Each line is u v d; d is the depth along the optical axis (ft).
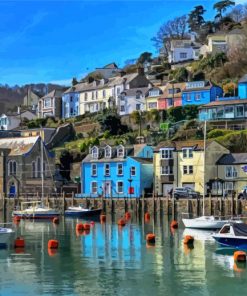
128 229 240.53
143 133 428.56
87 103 570.05
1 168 398.21
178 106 441.68
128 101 503.20
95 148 371.35
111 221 277.85
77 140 468.75
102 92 557.33
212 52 558.97
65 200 333.62
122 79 545.44
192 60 586.04
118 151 361.92
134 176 349.82
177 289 130.11
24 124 572.10
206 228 232.94
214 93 446.19
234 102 396.98
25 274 145.48
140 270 149.28
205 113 408.26
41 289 130.62
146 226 252.01
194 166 332.60
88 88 572.51
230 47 545.03
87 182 371.35
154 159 347.77
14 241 198.90
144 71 601.62
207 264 156.25
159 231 231.09
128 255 171.32
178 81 518.37
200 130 388.57
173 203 289.74
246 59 493.77
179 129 406.82
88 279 139.64
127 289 130.31
